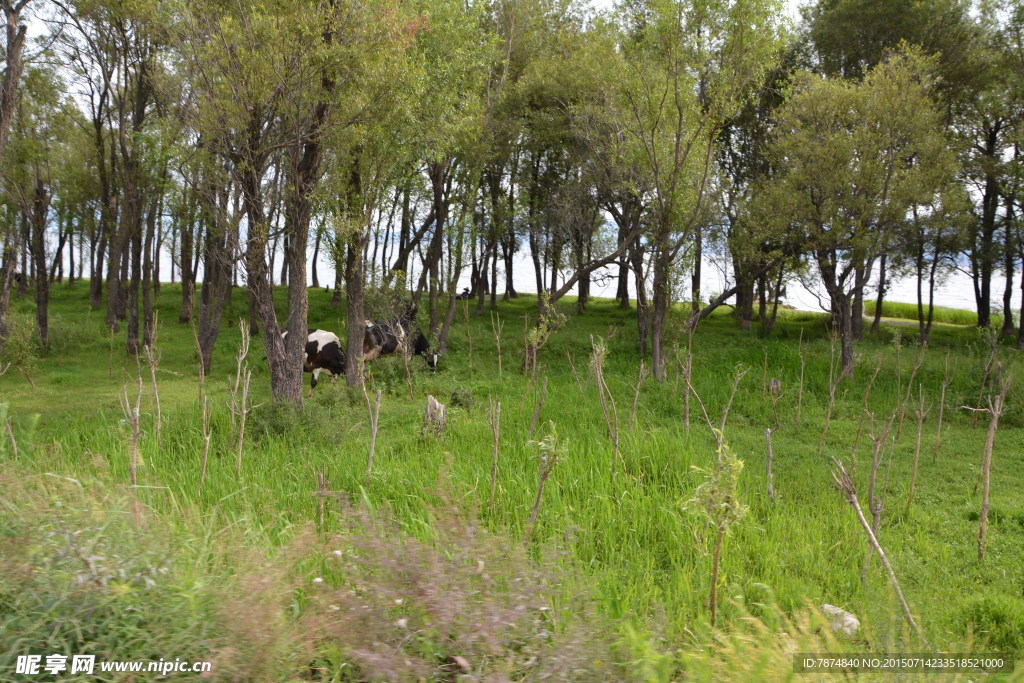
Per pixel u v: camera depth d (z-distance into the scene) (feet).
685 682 12.94
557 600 15.08
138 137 53.36
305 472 27.81
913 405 43.32
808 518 24.62
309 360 51.85
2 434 20.30
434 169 59.72
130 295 62.49
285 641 11.74
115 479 24.79
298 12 36.32
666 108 52.95
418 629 12.44
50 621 11.25
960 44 71.87
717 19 50.01
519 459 29.86
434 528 18.92
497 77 62.85
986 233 76.79
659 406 43.50
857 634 15.51
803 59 80.33
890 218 53.31
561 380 52.11
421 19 41.55
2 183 60.34
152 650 11.18
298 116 37.76
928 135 53.62
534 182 78.59
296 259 40.29
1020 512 25.77
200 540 16.01
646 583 18.74
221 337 72.74
